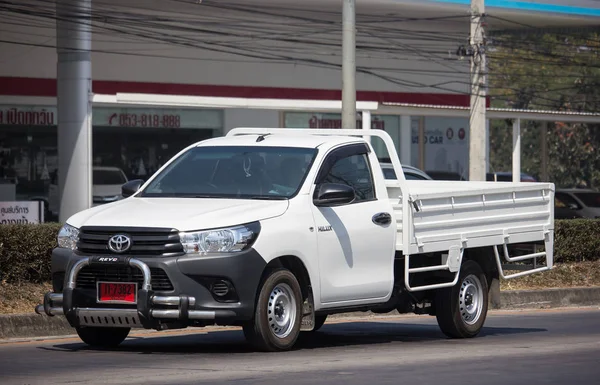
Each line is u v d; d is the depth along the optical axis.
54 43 51.06
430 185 19.84
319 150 15.55
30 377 12.02
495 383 11.80
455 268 17.09
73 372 12.44
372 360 13.81
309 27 58.09
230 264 13.55
